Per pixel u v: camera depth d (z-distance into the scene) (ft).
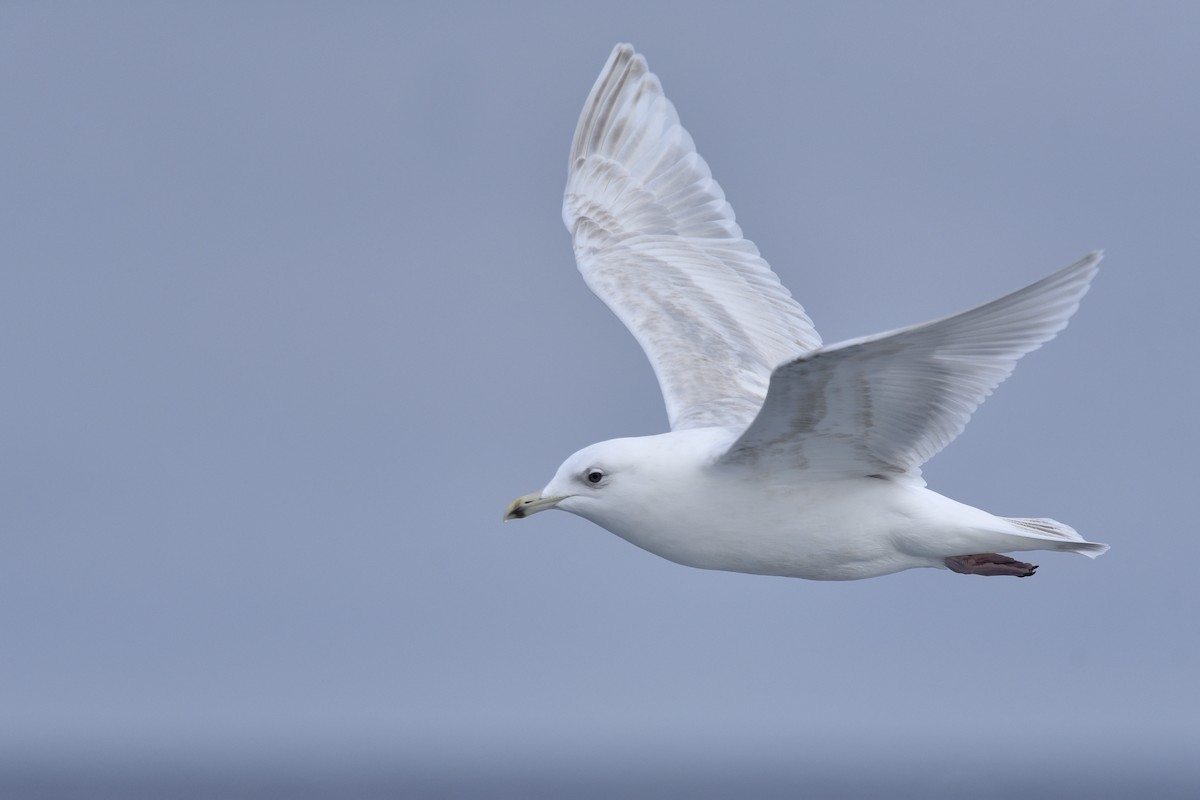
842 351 36.27
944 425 39.04
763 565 42.39
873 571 42.27
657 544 42.78
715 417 45.52
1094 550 40.57
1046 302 36.06
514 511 43.04
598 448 42.78
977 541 40.91
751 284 51.88
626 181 55.98
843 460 40.55
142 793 443.32
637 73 57.47
